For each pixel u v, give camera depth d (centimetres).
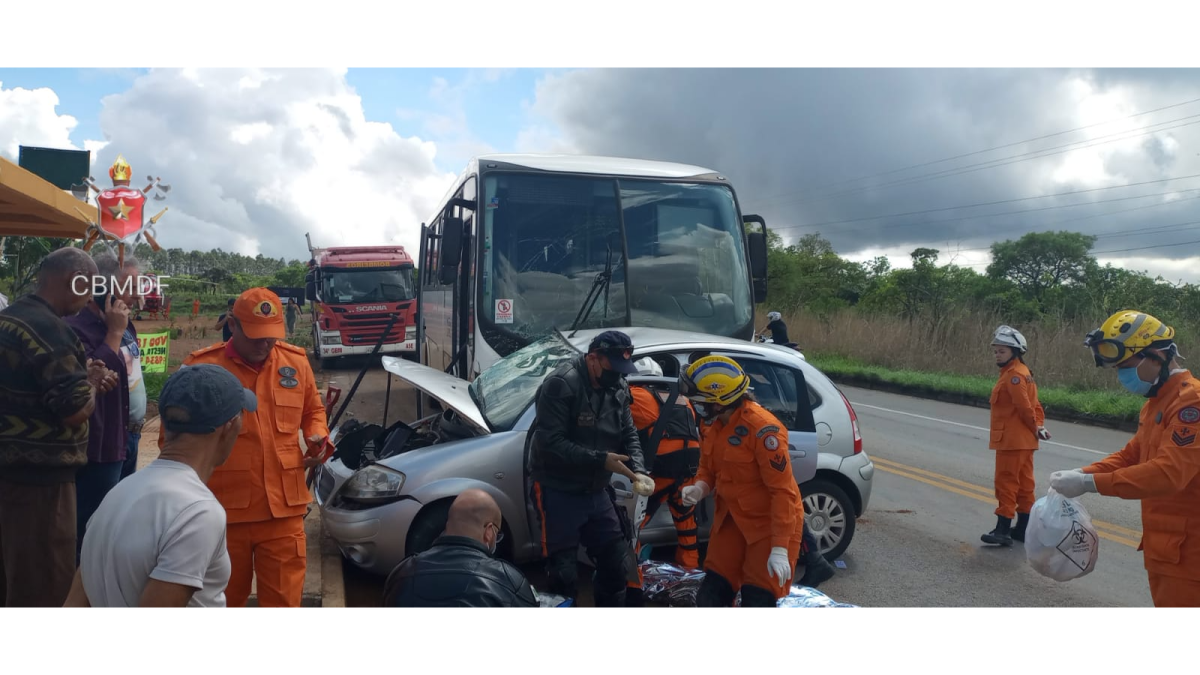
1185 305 2062
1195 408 321
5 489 334
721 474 396
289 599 352
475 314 768
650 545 538
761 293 866
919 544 668
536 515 445
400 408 1323
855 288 4103
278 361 360
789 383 590
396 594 285
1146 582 593
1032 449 655
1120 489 337
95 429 397
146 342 1222
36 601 338
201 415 244
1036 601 545
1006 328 666
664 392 546
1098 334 356
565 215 801
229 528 341
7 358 331
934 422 1422
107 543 229
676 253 830
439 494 490
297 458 359
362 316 1953
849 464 592
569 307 788
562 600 407
